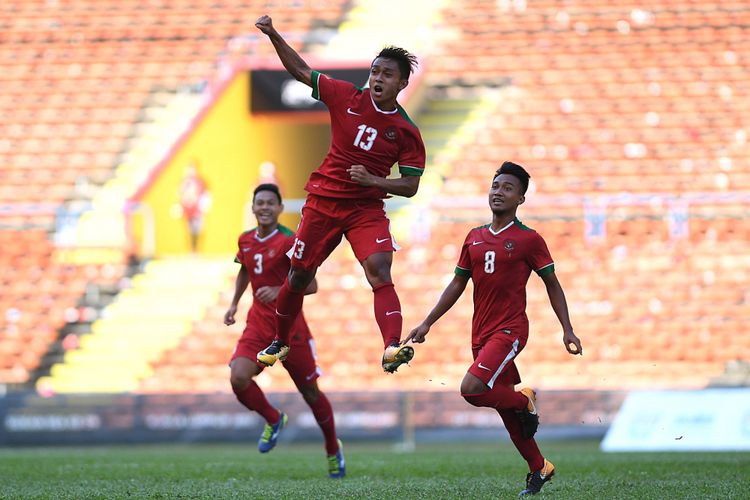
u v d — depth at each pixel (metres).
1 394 53.47
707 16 84.69
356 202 21.67
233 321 31.03
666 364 61.38
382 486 23.84
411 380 61.72
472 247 21.89
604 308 64.69
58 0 91.81
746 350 61.84
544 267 21.64
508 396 21.22
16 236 75.25
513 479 26.39
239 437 52.22
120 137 80.56
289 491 22.41
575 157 75.38
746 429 47.69
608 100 79.44
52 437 53.09
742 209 70.56
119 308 69.62
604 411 49.81
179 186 78.81
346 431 51.38
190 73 84.44
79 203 76.94
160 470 31.23
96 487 24.38
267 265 29.83
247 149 80.12
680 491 21.45
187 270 72.38
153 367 65.12
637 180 73.31
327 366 62.78
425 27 85.25
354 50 83.38
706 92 79.44
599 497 20.23
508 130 78.12
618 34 84.25
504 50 83.81
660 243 69.38
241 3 89.81
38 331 68.06
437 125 79.56
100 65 86.00
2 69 86.50
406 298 66.31
